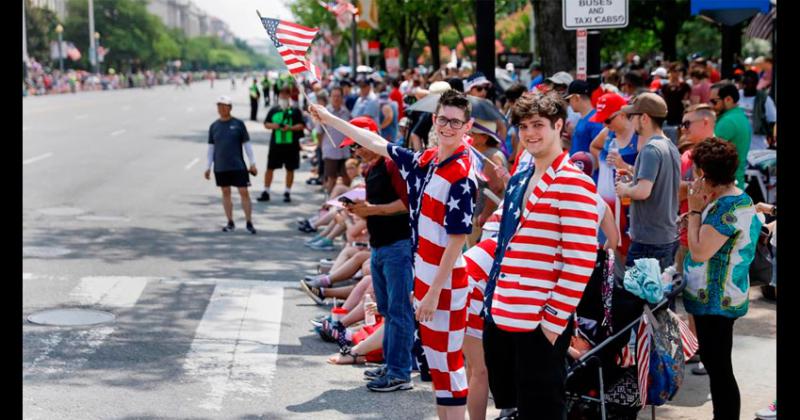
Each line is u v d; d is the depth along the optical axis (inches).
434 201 221.6
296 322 350.6
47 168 847.1
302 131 678.5
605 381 228.7
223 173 543.2
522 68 900.6
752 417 250.7
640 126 281.1
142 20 5925.2
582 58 430.6
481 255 238.7
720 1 505.0
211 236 531.5
